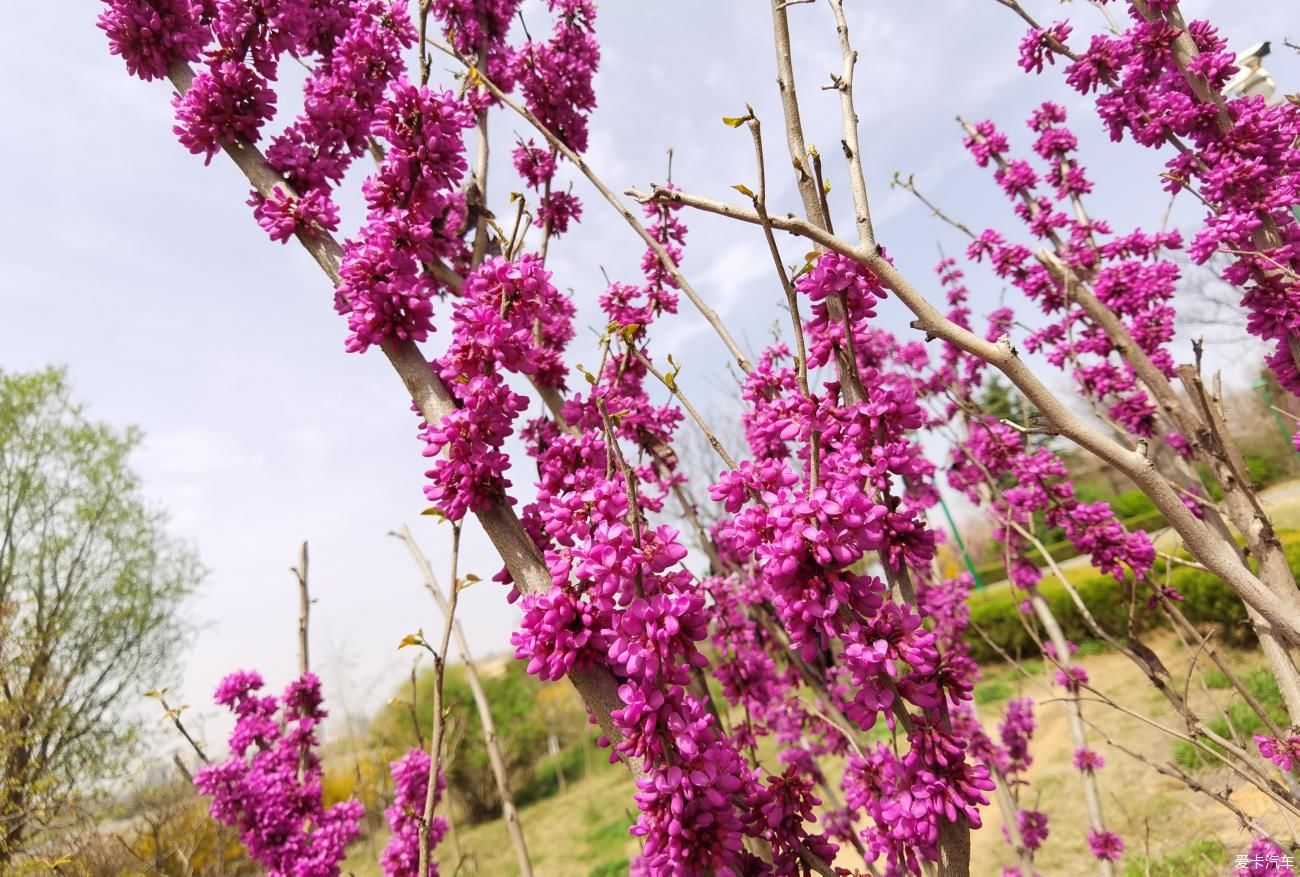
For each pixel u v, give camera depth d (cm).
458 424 152
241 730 323
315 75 251
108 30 217
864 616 137
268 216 198
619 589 130
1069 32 377
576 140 343
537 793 1820
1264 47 368
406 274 176
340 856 296
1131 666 1036
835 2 164
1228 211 282
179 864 595
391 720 1722
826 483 143
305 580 347
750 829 145
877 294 148
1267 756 229
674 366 165
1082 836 643
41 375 1517
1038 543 288
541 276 166
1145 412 395
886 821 147
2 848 739
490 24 327
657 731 129
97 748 1198
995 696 1038
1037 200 464
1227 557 147
